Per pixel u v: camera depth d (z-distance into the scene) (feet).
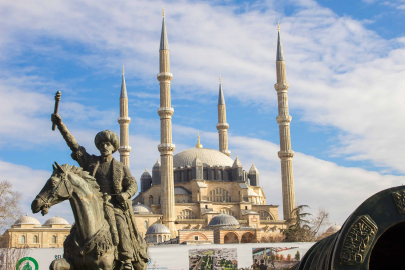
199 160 522.06
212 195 522.88
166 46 499.10
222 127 618.03
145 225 460.14
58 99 46.03
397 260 34.78
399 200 24.95
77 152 47.93
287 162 499.10
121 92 542.57
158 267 219.00
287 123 506.89
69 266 40.98
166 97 486.79
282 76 514.27
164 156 477.36
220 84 635.66
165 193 470.80
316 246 34.35
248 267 225.97
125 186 47.78
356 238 24.88
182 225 472.44
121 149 521.65
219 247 227.81
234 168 539.70
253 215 481.46
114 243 42.93
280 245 230.27
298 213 422.82
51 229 424.05
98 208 42.75
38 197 39.29
